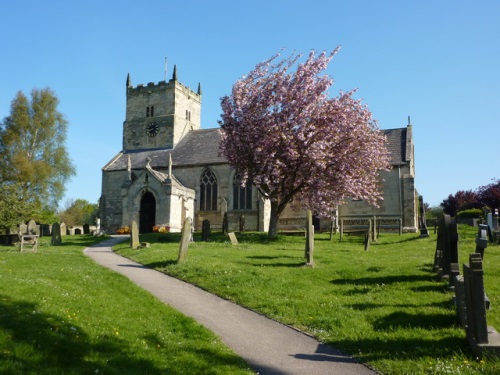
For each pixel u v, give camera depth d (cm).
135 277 1576
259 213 4434
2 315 826
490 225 2598
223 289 1362
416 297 1164
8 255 2116
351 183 3147
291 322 1049
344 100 3231
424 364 762
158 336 901
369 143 3212
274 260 1831
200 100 6203
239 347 896
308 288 1334
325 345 905
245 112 3250
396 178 4056
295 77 3209
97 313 986
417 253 2091
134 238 2588
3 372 623
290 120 3145
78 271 1569
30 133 5494
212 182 4828
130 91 5812
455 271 1203
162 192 4319
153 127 5634
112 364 721
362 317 1032
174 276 1611
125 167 5309
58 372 659
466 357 773
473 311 789
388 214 4028
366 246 2405
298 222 4347
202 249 2333
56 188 5516
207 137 5422
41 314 874
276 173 3072
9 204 3484
